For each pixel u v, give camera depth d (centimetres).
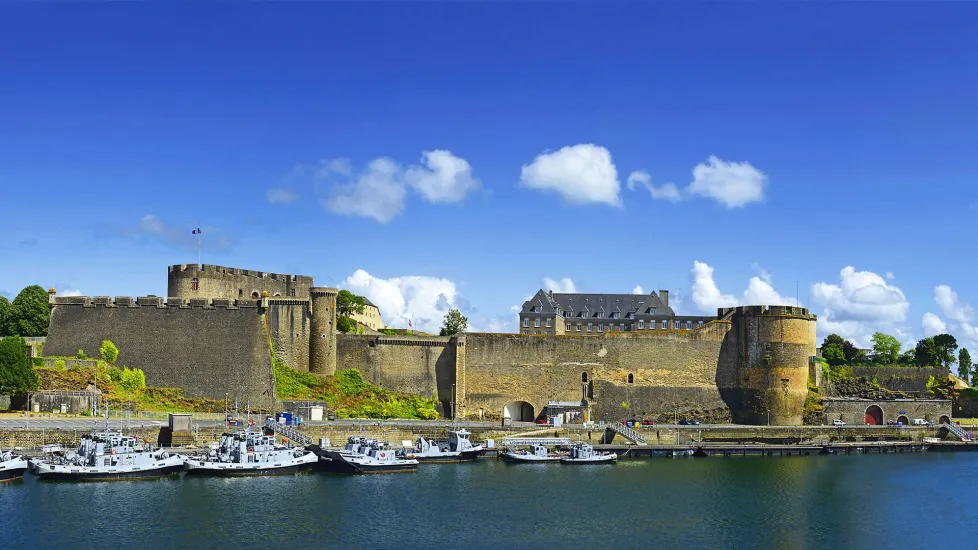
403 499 8419
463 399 13288
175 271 13025
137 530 7106
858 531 7744
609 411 13638
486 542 7125
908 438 13438
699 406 13850
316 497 8356
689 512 8231
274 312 12450
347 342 13000
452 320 17225
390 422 11700
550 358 13650
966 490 9512
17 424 9519
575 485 9306
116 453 8731
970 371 16750
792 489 9375
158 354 11881
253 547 6819
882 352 17712
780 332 13638
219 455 9231
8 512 7450
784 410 13562
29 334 13562
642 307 18850
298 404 11738
